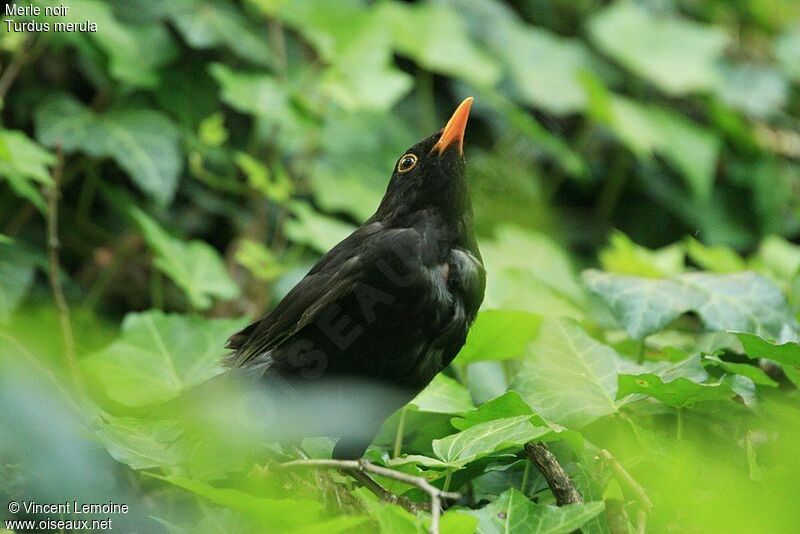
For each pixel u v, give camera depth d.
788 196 15.89
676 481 6.61
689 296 8.26
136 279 11.98
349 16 12.29
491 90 13.77
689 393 6.83
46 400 6.31
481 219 14.29
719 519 6.36
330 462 6.24
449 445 6.58
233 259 12.23
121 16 11.99
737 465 7.27
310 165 12.87
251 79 11.70
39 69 11.62
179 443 6.92
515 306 9.58
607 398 7.35
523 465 7.21
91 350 10.73
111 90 11.67
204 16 12.16
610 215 15.77
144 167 11.19
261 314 11.58
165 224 12.33
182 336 8.48
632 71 15.86
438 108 14.95
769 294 8.29
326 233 11.31
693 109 16.30
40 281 11.27
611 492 6.17
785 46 16.22
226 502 5.91
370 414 7.36
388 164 13.41
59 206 11.97
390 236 7.31
